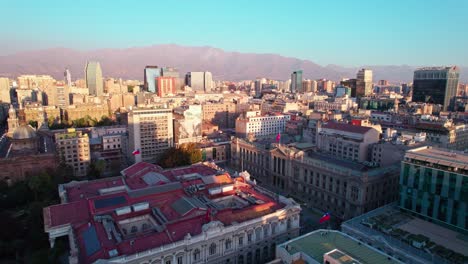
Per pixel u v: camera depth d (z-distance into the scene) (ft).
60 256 379.96
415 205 407.03
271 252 376.68
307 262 267.39
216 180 451.94
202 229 321.11
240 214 364.17
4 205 534.78
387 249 340.59
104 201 377.71
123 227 352.69
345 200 500.74
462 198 357.41
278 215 375.04
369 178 473.67
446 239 348.59
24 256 393.91
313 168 556.51
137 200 388.37
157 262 297.33
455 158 386.73
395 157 572.92
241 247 348.38
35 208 458.91
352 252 277.64
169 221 338.54
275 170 652.07
